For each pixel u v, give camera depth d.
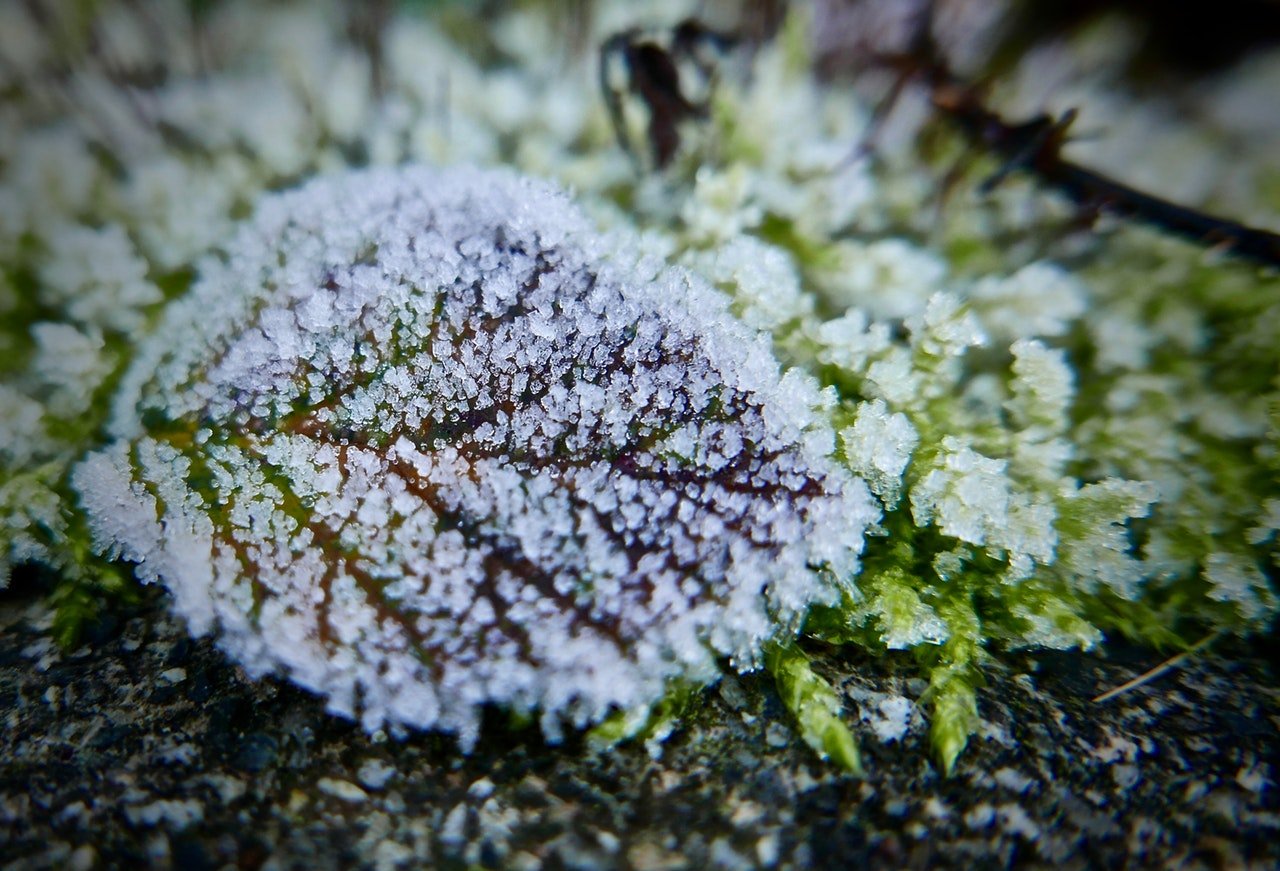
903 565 0.05
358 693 0.05
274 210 0.05
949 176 0.05
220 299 0.05
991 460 0.05
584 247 0.05
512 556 0.05
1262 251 0.05
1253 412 0.05
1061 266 0.05
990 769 0.05
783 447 0.05
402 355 0.05
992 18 0.05
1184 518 0.05
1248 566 0.05
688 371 0.05
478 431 0.05
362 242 0.05
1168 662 0.05
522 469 0.05
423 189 0.05
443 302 0.05
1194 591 0.05
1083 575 0.05
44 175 0.05
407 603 0.05
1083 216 0.05
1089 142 0.05
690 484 0.05
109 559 0.05
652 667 0.05
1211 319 0.05
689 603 0.05
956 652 0.05
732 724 0.05
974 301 0.05
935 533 0.05
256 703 0.05
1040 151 0.05
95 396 0.05
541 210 0.05
